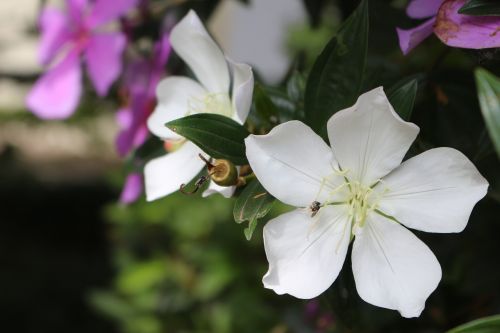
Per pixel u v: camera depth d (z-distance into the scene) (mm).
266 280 426
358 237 432
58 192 2301
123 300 1424
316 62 453
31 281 2205
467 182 418
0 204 2293
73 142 2459
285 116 498
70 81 610
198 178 467
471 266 598
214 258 1306
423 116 513
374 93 415
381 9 546
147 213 1404
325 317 659
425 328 625
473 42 426
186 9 641
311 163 431
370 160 429
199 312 1370
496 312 606
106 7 594
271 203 433
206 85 482
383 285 427
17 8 1349
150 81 581
